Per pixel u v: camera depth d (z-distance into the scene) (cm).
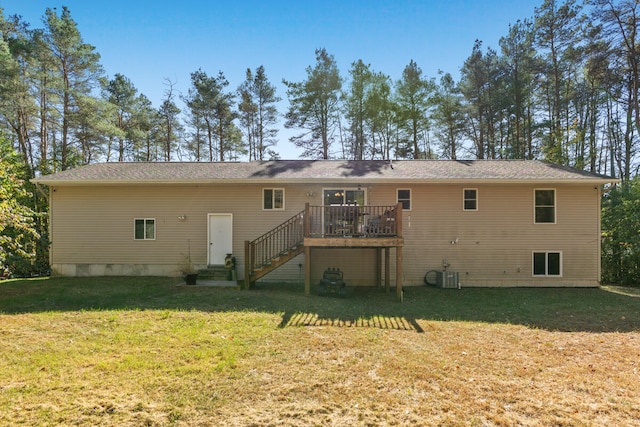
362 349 538
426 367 468
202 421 329
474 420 335
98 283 1091
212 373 438
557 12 1998
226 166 1393
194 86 2720
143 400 366
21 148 2033
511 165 1348
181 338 574
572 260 1192
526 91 2209
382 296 1021
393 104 2344
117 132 2116
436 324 699
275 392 388
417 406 361
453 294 1059
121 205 1247
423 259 1212
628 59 1745
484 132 2516
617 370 467
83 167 1387
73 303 823
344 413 346
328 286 1005
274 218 1231
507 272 1198
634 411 354
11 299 859
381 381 421
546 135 2209
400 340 588
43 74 1864
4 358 481
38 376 421
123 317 700
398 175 1209
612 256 1417
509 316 776
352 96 2389
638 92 1864
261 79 2748
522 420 336
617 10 1712
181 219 1241
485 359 503
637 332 657
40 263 1338
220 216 1245
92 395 375
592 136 2219
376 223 1059
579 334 641
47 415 334
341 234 1016
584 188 1195
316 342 566
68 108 2038
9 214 877
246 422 328
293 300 898
